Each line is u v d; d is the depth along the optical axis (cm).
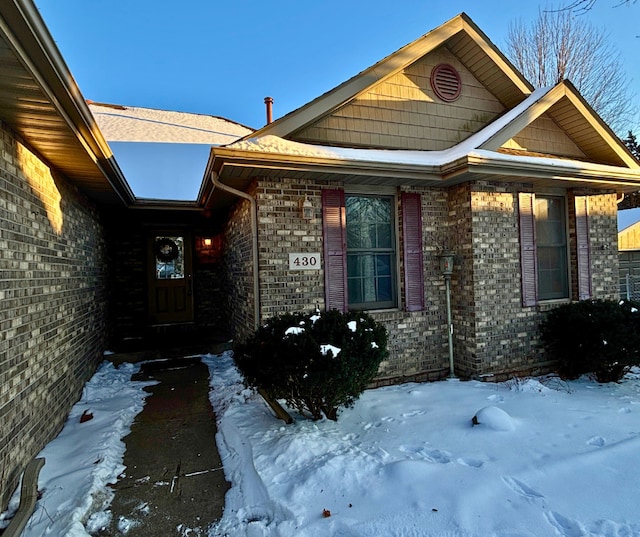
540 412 403
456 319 572
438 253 571
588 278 620
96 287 601
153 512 265
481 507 241
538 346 581
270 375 363
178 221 839
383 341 405
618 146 623
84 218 541
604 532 218
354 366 363
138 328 812
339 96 529
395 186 562
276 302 488
